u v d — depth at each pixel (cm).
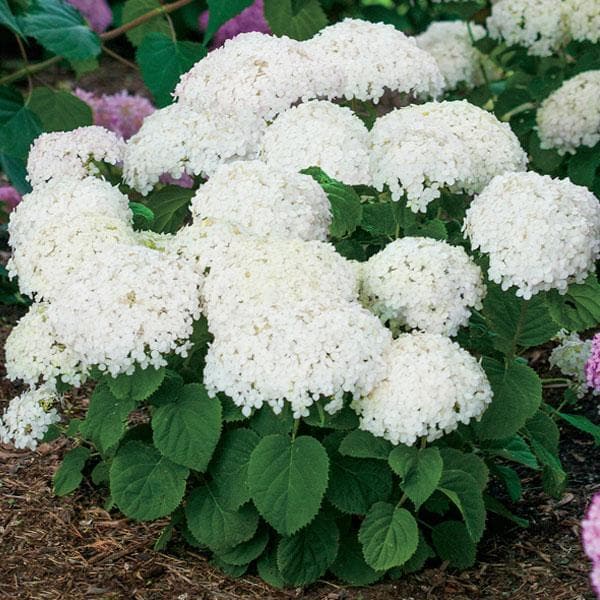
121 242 167
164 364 158
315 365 153
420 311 162
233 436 167
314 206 166
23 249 168
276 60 181
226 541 167
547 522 182
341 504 164
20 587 171
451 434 171
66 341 160
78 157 188
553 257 158
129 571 173
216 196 166
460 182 174
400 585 170
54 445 201
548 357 221
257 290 156
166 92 221
